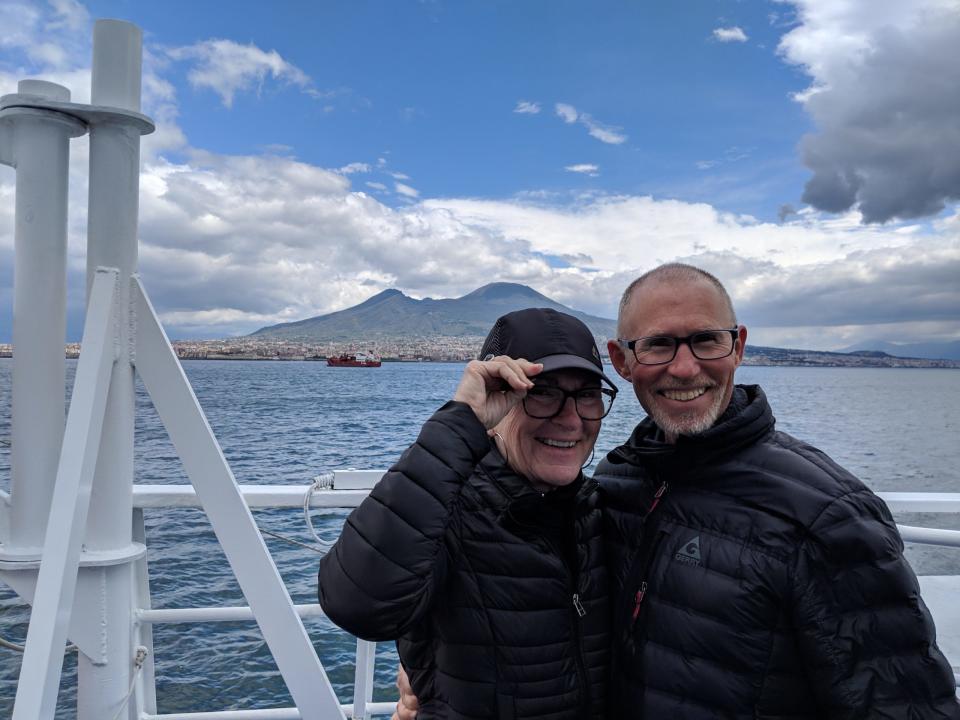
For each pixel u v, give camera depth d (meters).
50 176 1.81
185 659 7.05
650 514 1.65
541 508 1.51
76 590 1.88
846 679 1.38
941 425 54.31
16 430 1.86
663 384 1.66
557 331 1.55
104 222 1.80
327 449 31.61
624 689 1.58
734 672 1.46
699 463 1.59
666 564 1.57
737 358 1.67
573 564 1.58
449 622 1.51
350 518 1.39
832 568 1.40
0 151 1.85
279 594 1.86
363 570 1.33
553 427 1.54
